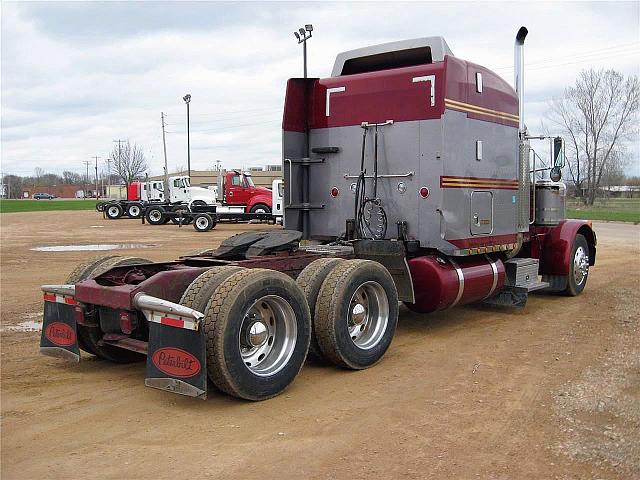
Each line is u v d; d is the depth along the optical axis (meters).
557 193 10.49
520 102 9.55
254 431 4.89
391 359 7.00
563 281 10.71
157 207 36.03
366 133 8.43
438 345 7.62
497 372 6.46
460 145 8.02
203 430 4.92
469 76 8.17
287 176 8.80
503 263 9.14
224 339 5.20
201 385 5.02
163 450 4.54
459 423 5.05
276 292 5.64
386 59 8.75
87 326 6.28
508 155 9.09
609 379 6.11
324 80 8.83
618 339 7.80
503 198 8.97
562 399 5.56
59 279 13.12
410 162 8.05
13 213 52.38
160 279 5.75
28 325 8.66
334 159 8.79
